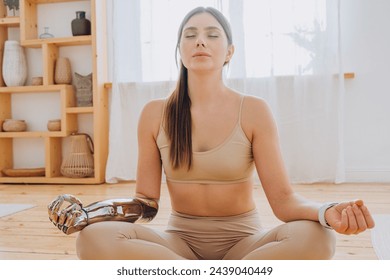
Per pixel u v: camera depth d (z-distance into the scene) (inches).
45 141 143.0
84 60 150.9
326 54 129.3
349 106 134.0
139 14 142.8
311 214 37.4
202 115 45.3
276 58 133.1
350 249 59.5
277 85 133.0
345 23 133.8
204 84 45.2
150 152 48.5
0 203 104.1
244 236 44.9
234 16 134.0
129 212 42.1
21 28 146.3
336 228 33.4
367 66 132.9
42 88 143.7
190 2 138.4
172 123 45.6
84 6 151.6
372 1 132.4
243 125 44.5
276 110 132.4
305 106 130.4
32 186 136.5
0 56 153.3
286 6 132.3
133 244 35.9
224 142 43.9
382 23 132.0
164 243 40.3
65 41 142.3
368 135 133.2
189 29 44.5
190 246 45.3
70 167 141.0
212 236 44.7
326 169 130.0
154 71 141.4
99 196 112.9
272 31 132.6
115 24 142.9
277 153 44.1
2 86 152.9
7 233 72.9
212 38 44.3
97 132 140.3
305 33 131.3
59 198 39.0
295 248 34.8
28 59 154.9
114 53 142.4
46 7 153.8
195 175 44.4
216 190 44.4
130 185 135.6
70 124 145.0
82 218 38.4
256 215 47.5
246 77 134.5
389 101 132.0
